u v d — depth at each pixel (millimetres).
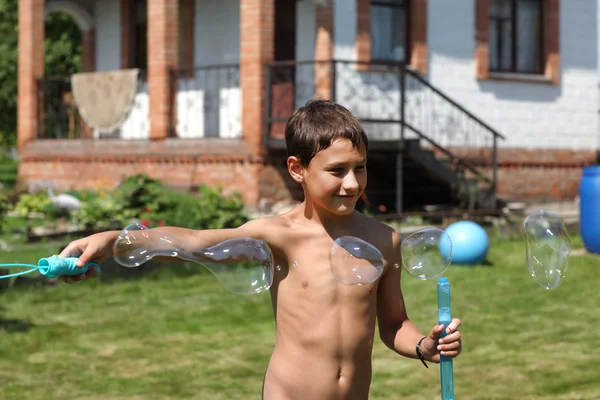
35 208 13000
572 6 17234
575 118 17281
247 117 14023
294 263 3061
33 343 7242
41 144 17391
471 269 10828
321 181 2891
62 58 24375
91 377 6309
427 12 15586
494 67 16656
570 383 6102
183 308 8680
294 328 3033
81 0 18781
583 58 17391
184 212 11750
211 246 2928
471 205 13922
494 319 8195
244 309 8664
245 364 6699
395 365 6695
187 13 16922
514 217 14266
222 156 14289
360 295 3025
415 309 8617
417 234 3449
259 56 13883
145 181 12242
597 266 10961
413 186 15406
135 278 10062
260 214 13805
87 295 9156
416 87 15445
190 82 16797
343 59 14719
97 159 16359
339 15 14680
